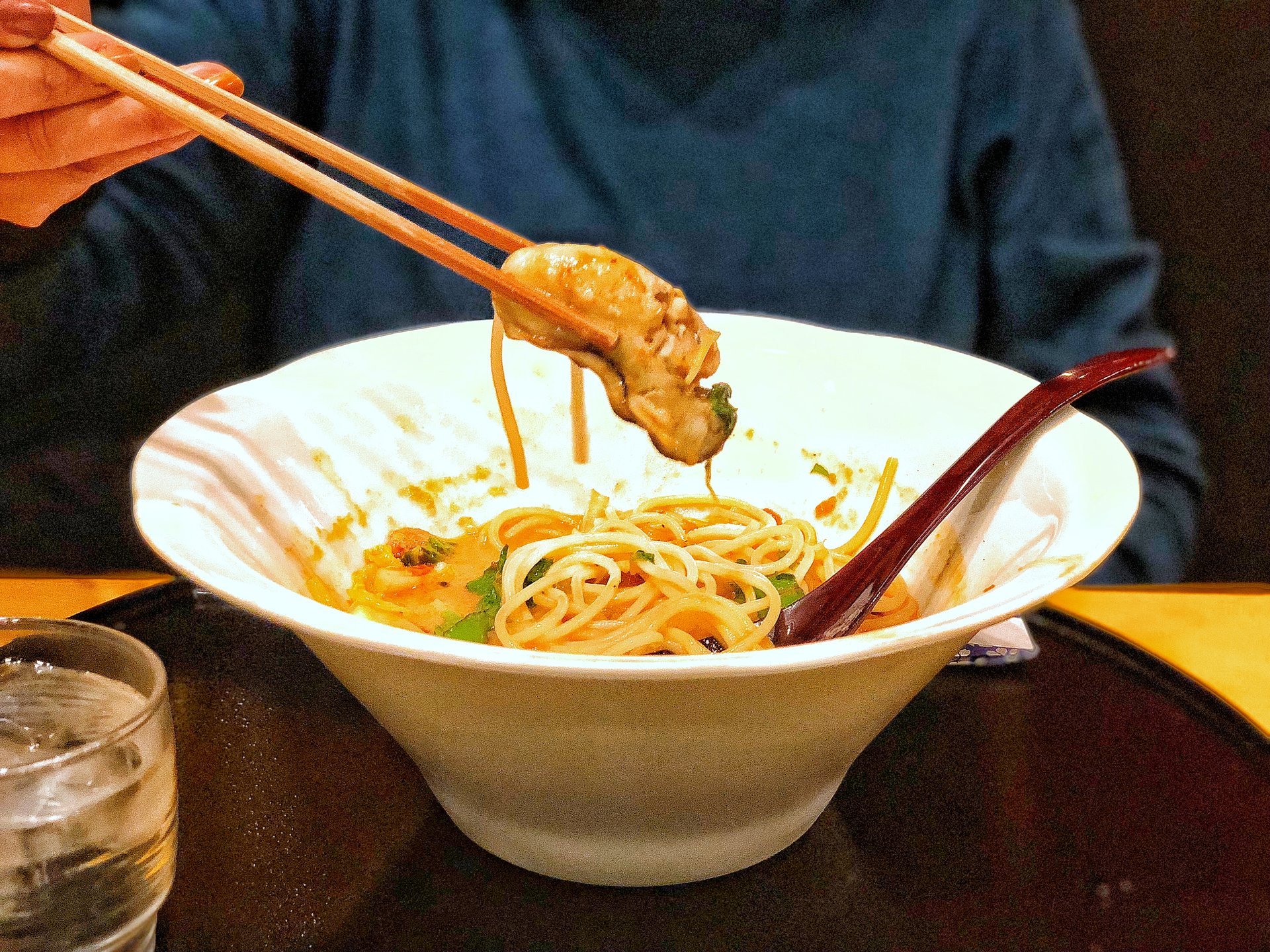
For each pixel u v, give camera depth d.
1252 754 0.35
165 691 0.26
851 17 0.67
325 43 0.71
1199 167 0.80
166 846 0.26
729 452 0.44
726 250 0.69
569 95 0.68
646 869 0.30
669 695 0.24
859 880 0.30
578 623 0.35
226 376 0.78
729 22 0.66
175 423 0.34
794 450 0.43
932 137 0.68
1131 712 0.37
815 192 0.69
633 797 0.28
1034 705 0.37
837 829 0.32
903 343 0.42
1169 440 0.67
